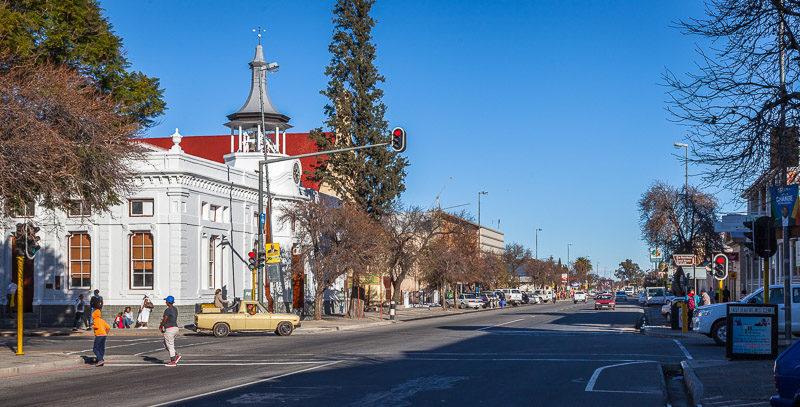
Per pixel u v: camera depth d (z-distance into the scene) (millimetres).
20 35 22641
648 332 33031
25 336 34125
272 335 33750
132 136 25672
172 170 38094
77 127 21828
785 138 15539
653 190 64500
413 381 16188
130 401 13828
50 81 21766
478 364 19859
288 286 47750
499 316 54312
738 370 17250
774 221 18281
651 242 64625
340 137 50938
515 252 122500
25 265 40062
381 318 47594
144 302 37250
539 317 51875
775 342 19656
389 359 21266
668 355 22672
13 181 20328
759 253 19656
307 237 47219
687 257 36000
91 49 25344
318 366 19375
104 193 24938
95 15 25719
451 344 26828
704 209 62031
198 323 32594
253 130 50844
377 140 50156
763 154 15656
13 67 21656
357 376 17109
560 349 24703
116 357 23172
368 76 50656
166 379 17281
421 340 29000
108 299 38719
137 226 38656
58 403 13812
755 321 19750
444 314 59438
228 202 43594
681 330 33938
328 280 44500
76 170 22375
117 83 26734
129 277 38750
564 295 160250
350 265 42969
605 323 42906
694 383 14844
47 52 23922
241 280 44594
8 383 17469
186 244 38812
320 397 13859
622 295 128000
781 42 15516
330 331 37625
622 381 16297
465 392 14500
